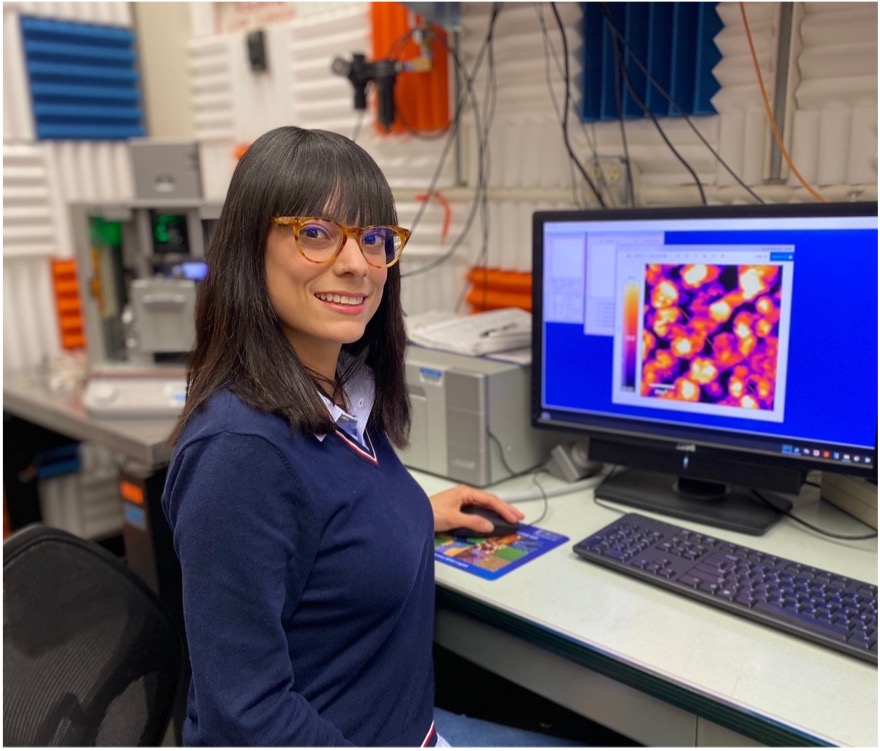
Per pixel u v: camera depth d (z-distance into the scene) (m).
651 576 1.08
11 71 2.42
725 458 1.28
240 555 0.77
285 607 0.84
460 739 1.17
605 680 1.01
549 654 1.07
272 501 0.79
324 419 0.86
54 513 2.67
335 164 0.86
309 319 0.87
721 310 1.23
